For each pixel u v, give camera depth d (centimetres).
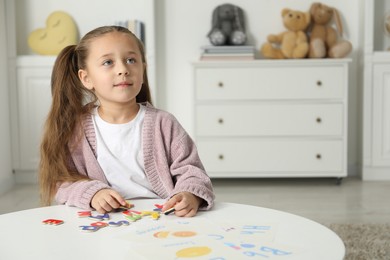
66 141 138
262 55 372
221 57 346
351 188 338
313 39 358
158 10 374
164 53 377
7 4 354
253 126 346
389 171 362
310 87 343
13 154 362
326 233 97
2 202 310
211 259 85
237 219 108
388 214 271
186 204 111
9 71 358
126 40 129
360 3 365
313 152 346
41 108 359
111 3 369
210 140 348
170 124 139
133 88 129
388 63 355
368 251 203
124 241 95
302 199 309
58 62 143
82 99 143
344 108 343
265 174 349
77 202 120
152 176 138
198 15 373
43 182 137
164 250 89
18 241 96
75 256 87
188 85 378
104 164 137
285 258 85
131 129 138
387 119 358
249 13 371
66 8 372
